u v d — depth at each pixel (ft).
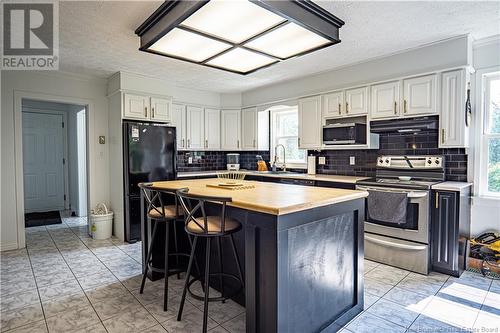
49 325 6.53
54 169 19.35
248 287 5.56
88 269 9.81
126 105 13.15
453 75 9.57
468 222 9.90
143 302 7.56
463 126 9.43
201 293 8.06
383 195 9.80
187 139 16.26
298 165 15.98
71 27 8.52
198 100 16.74
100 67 12.46
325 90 13.20
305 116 13.97
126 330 6.35
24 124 18.19
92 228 13.33
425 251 9.12
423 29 8.91
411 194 9.30
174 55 8.51
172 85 15.49
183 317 6.86
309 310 5.79
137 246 12.36
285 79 14.53
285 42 7.62
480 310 7.07
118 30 8.70
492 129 9.96
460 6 7.55
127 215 12.84
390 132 11.87
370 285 8.44
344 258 6.66
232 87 16.17
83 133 18.42
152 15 7.48
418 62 10.36
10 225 11.91
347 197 6.33
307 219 5.54
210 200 5.78
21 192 12.15
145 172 13.25
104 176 14.51
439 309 7.14
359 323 6.61
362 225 7.05
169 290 8.26
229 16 6.26
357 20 8.23
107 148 14.56
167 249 7.33
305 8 6.73
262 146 17.13
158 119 14.21
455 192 8.80
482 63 9.76
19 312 7.08
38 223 16.14
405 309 7.15
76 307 7.31
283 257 5.15
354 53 10.94
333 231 6.34
